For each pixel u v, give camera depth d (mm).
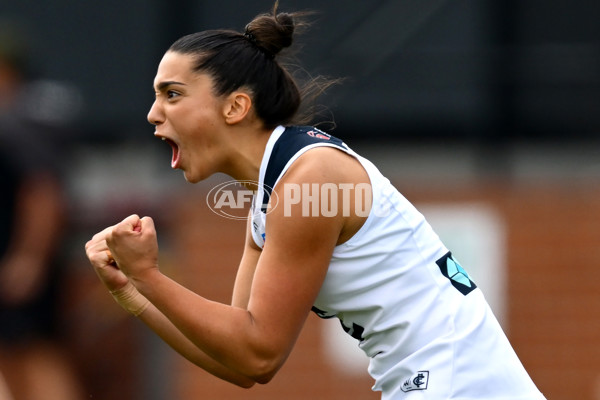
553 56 20922
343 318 9930
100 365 20297
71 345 20109
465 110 20906
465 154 20906
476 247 20281
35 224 19531
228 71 9367
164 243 20203
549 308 20188
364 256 9445
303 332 19984
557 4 20859
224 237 20203
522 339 20203
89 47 20594
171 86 9375
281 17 9750
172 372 20406
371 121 20688
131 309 10086
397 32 20625
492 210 20312
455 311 9570
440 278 9656
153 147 20875
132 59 20641
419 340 9539
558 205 20297
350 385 19906
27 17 20547
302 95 9977
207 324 8898
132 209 20203
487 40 20891
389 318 9602
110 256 9773
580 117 21078
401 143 20781
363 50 20500
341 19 20438
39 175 19547
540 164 21016
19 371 19766
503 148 20969
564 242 20266
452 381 9391
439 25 20766
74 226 20141
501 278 20250
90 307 20250
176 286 9000
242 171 9648
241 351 9000
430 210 20391
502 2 20828
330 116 20219
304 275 9156
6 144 19469
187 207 20266
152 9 20547
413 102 20734
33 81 20359
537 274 20250
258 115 9484
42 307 19797
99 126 20797
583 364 20125
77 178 20406
